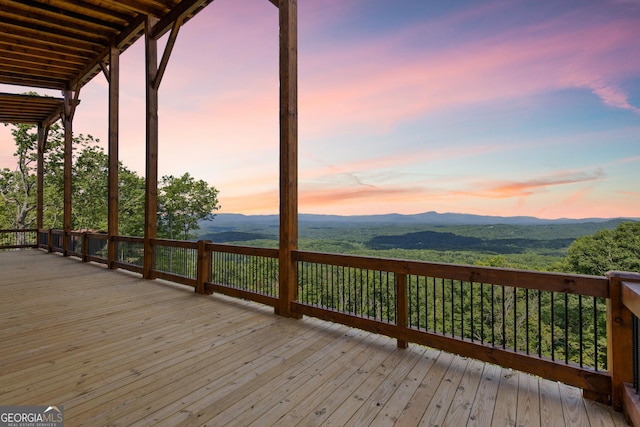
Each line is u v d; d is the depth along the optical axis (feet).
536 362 7.22
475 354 8.13
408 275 9.71
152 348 9.50
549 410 6.31
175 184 79.41
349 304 11.29
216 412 6.23
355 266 10.88
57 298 15.51
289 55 12.95
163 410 6.29
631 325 6.21
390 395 6.88
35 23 22.09
